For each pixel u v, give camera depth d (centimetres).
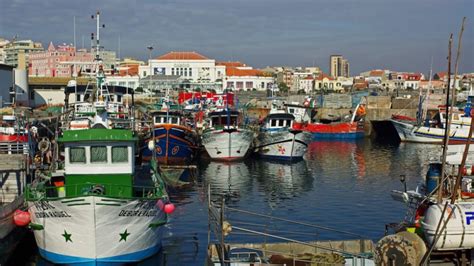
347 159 5338
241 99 9919
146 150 3969
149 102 7569
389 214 2817
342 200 3222
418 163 4994
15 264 2000
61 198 1827
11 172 2398
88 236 1859
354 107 8950
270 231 2439
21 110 4169
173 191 3503
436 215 1385
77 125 2958
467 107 6556
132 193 2109
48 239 1942
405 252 1392
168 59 14600
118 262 1936
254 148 5406
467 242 1382
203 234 2403
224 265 1571
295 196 3366
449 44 1670
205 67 14625
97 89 3309
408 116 7931
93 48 4925
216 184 3797
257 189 3616
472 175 1672
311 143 7062
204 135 4928
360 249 1788
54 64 14488
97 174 2073
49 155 2852
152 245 2050
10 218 2031
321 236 2361
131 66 15412
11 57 19312
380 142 7238
